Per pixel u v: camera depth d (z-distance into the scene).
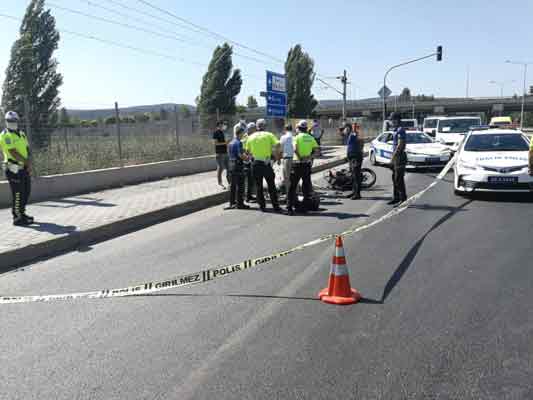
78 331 4.11
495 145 11.22
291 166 9.98
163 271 5.82
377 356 3.51
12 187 7.92
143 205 9.80
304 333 3.93
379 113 96.25
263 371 3.34
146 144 15.86
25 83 25.94
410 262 5.82
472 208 9.29
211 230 8.16
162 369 3.42
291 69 56.75
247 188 11.35
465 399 2.95
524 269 5.41
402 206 9.67
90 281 5.52
